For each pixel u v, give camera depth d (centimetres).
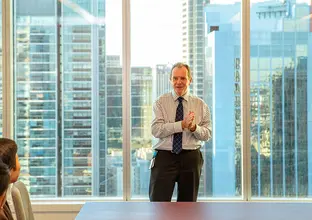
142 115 473
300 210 245
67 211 462
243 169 473
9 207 204
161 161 390
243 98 472
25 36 468
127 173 472
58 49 470
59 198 471
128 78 471
